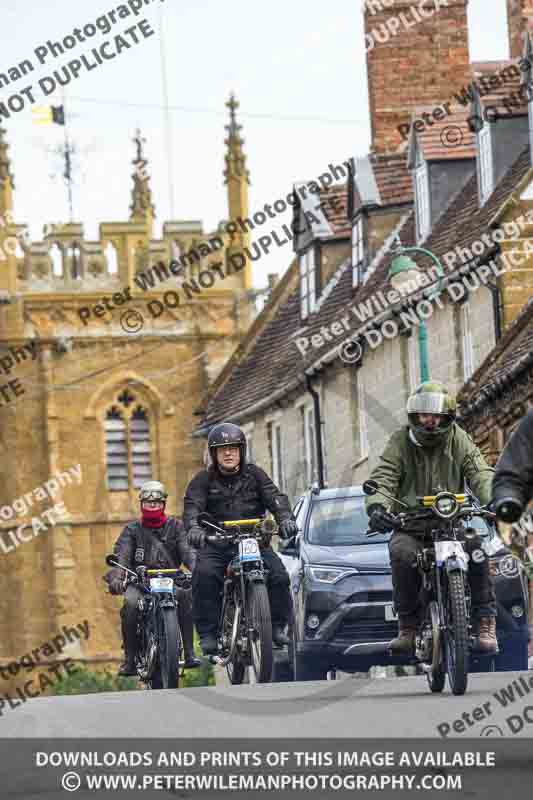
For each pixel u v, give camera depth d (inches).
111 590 2800.2
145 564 2824.8
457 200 5989.2
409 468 2026.3
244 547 2413.9
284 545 2947.8
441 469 2023.9
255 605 2394.2
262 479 2504.9
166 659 2573.8
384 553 2950.3
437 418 2001.7
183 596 2819.9
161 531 2837.1
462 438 2027.6
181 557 2827.3
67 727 1843.0
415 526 2025.1
